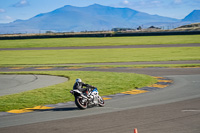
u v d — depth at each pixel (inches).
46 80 1191.6
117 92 847.7
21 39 4911.4
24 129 469.4
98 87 922.1
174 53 2453.2
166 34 4690.0
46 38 4977.9
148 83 1004.6
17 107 666.8
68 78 1206.3
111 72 1337.4
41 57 2519.7
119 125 475.5
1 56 2711.6
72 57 2433.6
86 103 625.3
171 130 440.5
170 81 1055.0
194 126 459.8
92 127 467.5
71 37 5044.3
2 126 495.8
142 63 1838.1
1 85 1106.1
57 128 467.5
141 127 459.8
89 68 1631.4
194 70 1381.6
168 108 604.1
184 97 735.1
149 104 655.1
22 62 2175.2
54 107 663.1
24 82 1163.9
